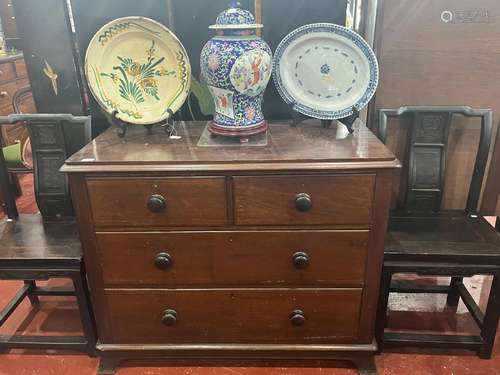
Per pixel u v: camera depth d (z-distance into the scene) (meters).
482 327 1.48
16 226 1.55
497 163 1.63
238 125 1.30
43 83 1.52
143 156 1.22
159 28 1.28
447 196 1.71
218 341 1.46
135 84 1.34
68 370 1.50
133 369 1.51
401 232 1.48
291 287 1.36
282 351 1.46
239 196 1.22
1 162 1.54
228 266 1.33
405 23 1.47
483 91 1.54
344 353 1.45
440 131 1.52
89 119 1.48
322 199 1.22
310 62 1.34
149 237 1.28
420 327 1.68
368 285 1.35
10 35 3.28
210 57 1.22
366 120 1.69
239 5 1.27
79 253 1.38
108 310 1.41
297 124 1.46
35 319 1.75
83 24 1.45
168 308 1.40
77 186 1.21
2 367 1.52
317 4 1.44
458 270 1.37
